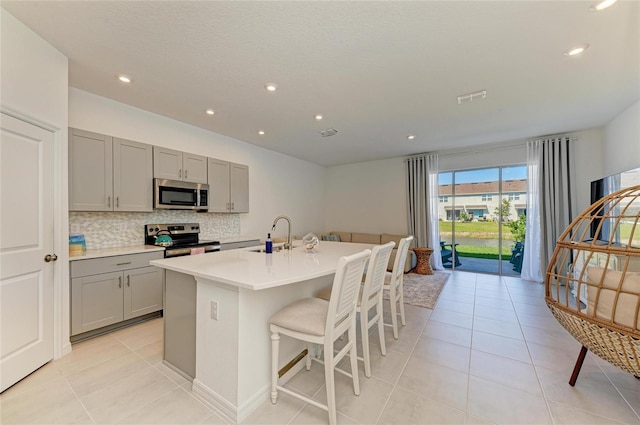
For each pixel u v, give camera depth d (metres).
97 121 2.91
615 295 1.49
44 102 2.00
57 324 2.15
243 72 2.45
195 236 3.96
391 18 1.78
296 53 2.17
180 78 2.56
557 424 1.52
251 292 1.65
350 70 2.42
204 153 4.09
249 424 1.52
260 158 5.21
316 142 4.87
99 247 3.02
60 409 1.61
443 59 2.25
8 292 1.78
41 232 2.01
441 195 5.76
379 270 2.07
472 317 3.10
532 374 1.99
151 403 1.68
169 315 2.06
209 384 1.70
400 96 2.95
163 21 1.80
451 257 5.68
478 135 4.45
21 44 1.82
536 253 4.61
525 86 2.73
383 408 1.65
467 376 1.97
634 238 2.90
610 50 2.12
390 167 6.25
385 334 2.69
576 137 4.29
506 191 5.10
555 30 1.90
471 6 1.67
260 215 5.21
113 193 2.86
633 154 3.19
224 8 1.69
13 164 1.80
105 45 2.06
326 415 1.59
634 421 1.53
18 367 1.83
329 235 6.54
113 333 2.65
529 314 3.18
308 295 2.25
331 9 1.70
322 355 2.26
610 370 2.02
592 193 3.93
